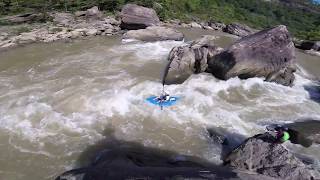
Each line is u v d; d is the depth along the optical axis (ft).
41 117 45.34
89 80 56.29
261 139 37.32
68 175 30.76
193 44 68.80
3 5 104.17
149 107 49.01
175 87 55.72
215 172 31.48
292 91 59.82
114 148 39.78
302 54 91.56
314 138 42.47
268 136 37.96
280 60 60.75
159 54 71.15
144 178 29.01
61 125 43.88
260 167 34.76
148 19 92.38
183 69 58.54
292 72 62.85
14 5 107.34
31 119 44.88
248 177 31.63
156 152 39.50
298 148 41.60
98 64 63.87
